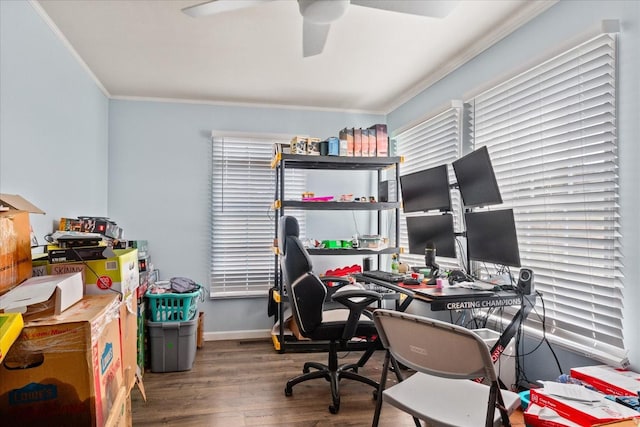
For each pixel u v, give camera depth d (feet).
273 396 8.36
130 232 12.15
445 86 10.52
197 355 11.07
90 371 3.66
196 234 12.66
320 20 6.19
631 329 5.91
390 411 7.72
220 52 9.25
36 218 6.99
